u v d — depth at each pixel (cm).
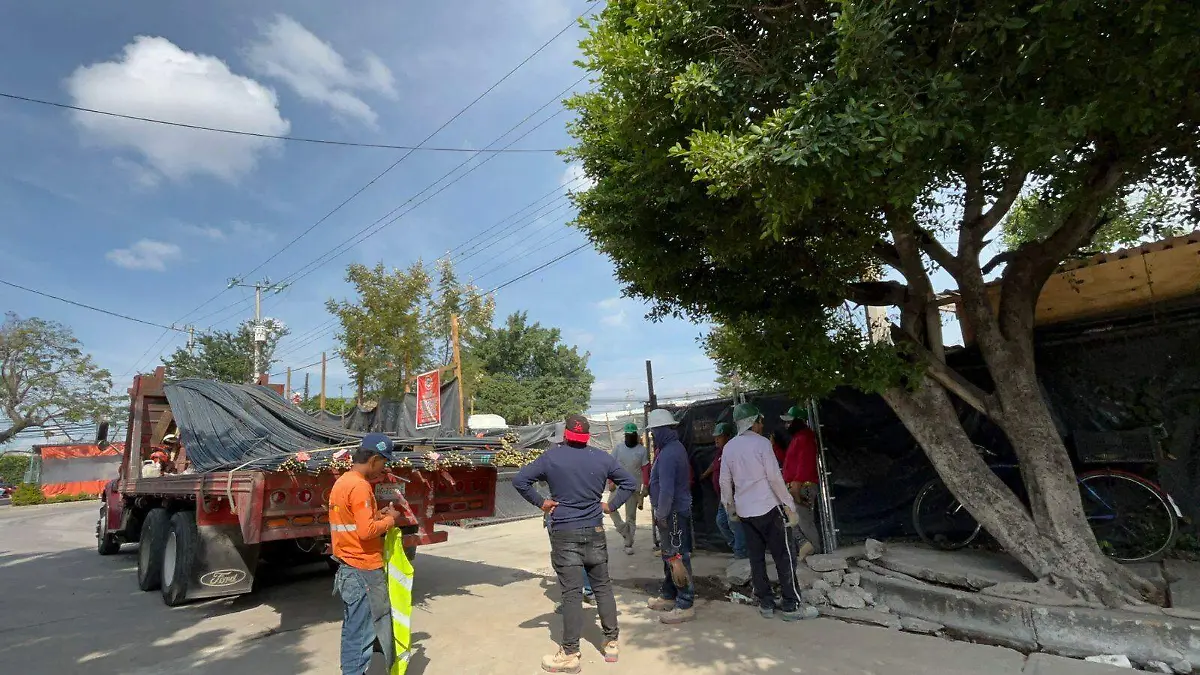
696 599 622
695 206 531
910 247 563
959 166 485
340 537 419
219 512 655
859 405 708
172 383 850
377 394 2017
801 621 529
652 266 601
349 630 411
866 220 518
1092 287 600
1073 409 602
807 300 606
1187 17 352
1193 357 552
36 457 3841
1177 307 560
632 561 828
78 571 990
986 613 481
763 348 585
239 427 726
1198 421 545
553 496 469
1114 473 557
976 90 421
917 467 678
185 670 492
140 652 541
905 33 427
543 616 593
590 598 657
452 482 650
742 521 554
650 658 463
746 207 492
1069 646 440
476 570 841
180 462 913
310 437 707
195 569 659
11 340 3803
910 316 577
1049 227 636
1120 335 586
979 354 655
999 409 528
